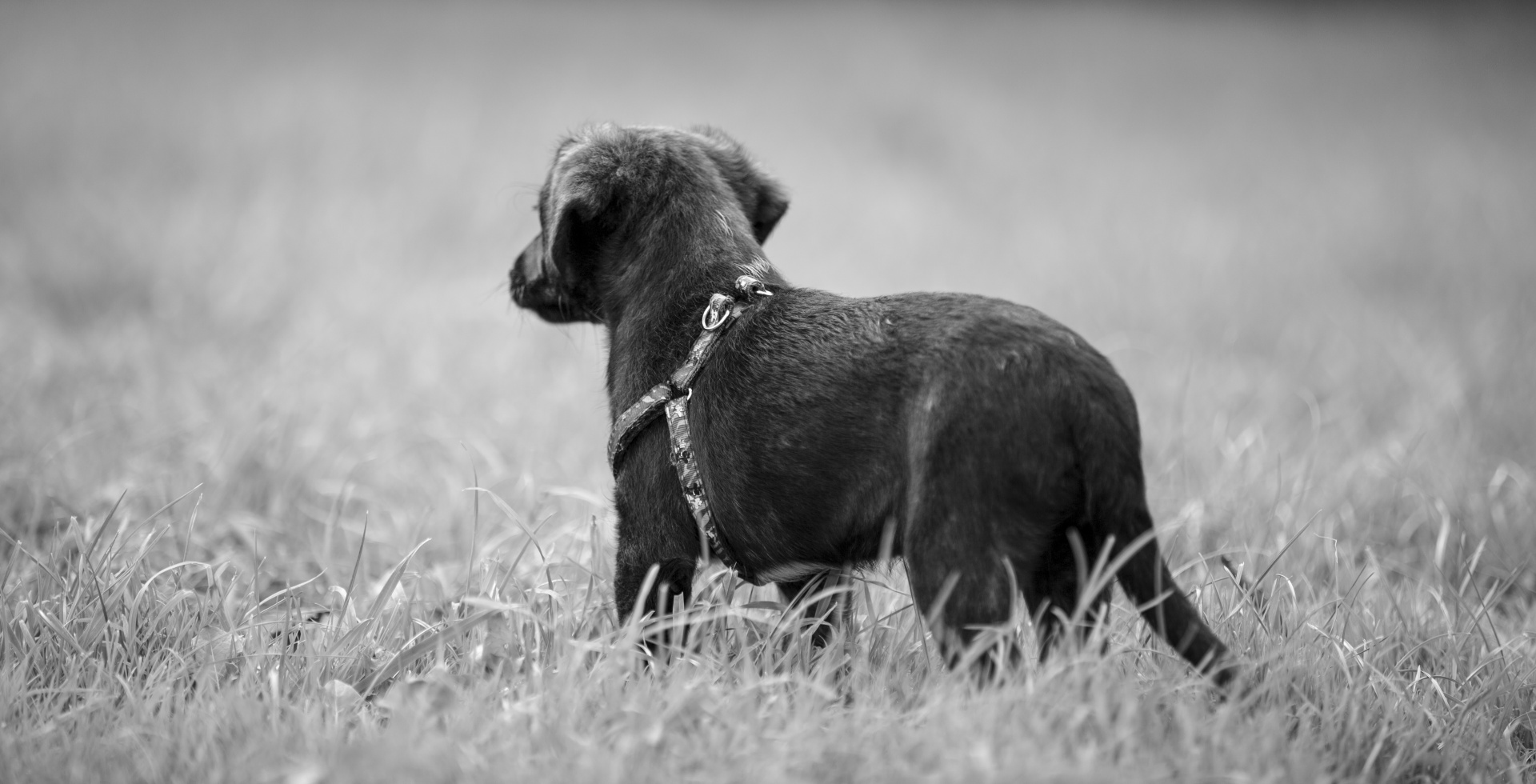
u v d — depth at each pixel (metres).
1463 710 6.78
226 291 16.28
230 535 9.20
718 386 6.60
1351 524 9.89
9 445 10.46
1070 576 6.27
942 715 5.79
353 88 30.30
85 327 15.20
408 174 23.64
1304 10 53.41
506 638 7.17
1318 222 22.98
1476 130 32.19
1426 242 21.34
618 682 6.24
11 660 6.76
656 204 7.21
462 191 22.64
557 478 10.20
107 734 6.14
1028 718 5.75
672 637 6.60
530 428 11.75
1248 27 48.81
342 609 7.33
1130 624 7.10
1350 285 18.86
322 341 14.37
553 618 6.96
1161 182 27.14
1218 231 22.27
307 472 10.31
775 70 36.62
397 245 19.62
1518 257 20.25
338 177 23.20
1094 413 5.85
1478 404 12.73
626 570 6.88
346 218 20.55
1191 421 12.26
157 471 9.98
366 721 6.17
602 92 31.95
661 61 37.22
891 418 6.08
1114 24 48.56
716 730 5.90
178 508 9.28
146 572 7.82
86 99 27.34
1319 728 6.42
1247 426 12.24
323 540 9.21
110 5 40.22
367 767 5.58
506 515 9.12
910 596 7.52
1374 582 8.83
